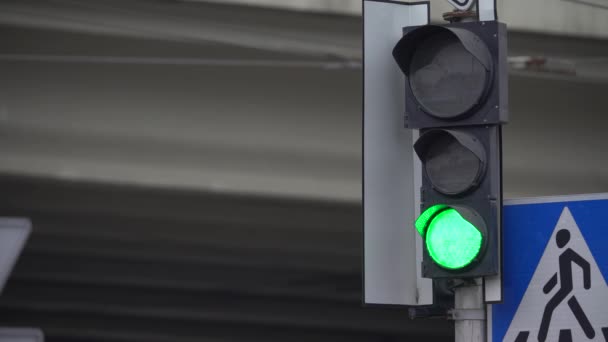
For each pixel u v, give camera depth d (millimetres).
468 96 14469
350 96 51000
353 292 66812
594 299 14695
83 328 73500
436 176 14523
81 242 57406
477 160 14320
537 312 14812
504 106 14469
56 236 56438
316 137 51125
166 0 46969
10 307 68938
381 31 15859
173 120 49812
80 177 49406
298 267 61719
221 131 50312
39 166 48938
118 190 50562
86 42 48188
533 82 53094
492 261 14148
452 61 14625
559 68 41688
